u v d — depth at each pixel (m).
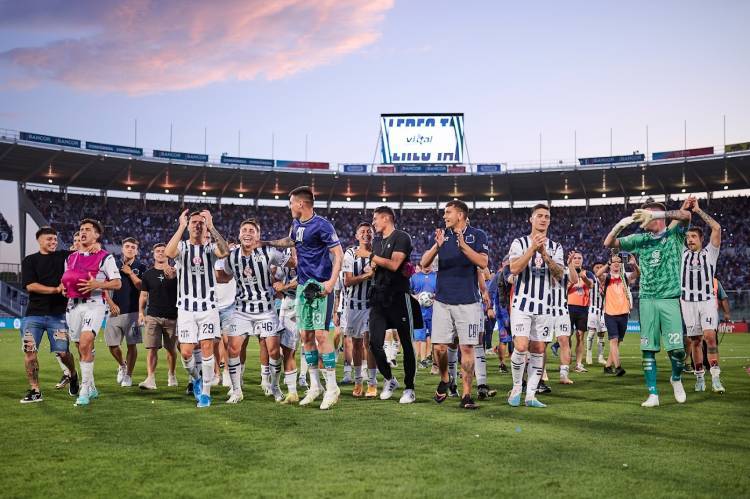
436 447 4.79
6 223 42.81
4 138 36.69
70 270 7.29
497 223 51.00
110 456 4.52
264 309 7.50
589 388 9.03
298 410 6.75
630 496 3.55
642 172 44.16
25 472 4.08
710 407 6.99
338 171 45.78
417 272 13.40
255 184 48.03
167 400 7.61
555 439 5.09
